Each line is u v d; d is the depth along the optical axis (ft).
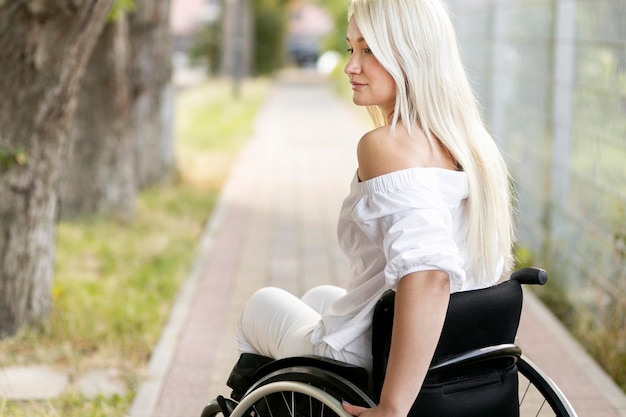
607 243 20.13
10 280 19.83
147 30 40.50
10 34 18.28
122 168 33.42
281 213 36.42
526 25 27.99
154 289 24.80
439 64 9.84
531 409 16.31
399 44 9.77
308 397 10.62
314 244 30.78
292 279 26.27
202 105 89.86
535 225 26.89
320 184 43.73
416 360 9.23
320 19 200.54
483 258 10.17
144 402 16.96
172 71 42.96
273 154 54.70
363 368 10.12
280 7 153.89
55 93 18.98
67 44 18.54
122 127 33.32
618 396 17.15
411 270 9.23
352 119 77.46
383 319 9.77
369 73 9.99
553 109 24.89
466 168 9.81
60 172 20.25
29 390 17.57
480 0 34.81
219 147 58.03
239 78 101.19
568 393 17.31
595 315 20.98
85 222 32.42
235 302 23.84
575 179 22.80
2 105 18.84
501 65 31.60
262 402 10.98
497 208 10.18
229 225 33.81
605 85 20.39
